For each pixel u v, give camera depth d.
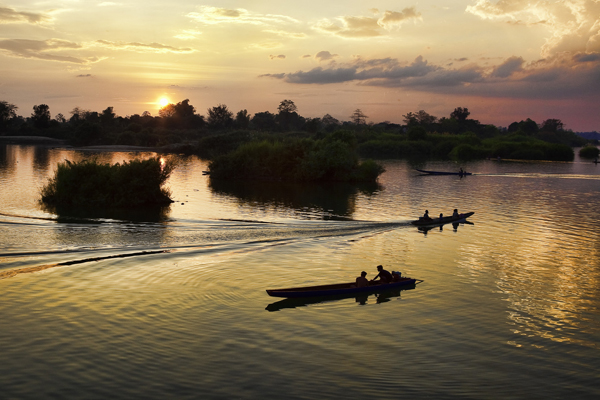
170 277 22.56
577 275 24.19
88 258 24.83
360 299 20.62
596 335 17.16
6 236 28.16
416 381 13.78
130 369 14.02
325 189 59.28
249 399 12.66
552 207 46.91
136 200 42.31
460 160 125.00
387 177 76.44
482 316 18.78
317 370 14.27
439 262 26.42
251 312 18.77
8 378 13.35
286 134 175.12
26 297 19.48
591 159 138.75
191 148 134.50
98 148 142.62
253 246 28.55
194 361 14.61
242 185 61.91
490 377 14.12
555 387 13.68
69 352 14.95
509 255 28.02
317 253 27.59
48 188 42.62
